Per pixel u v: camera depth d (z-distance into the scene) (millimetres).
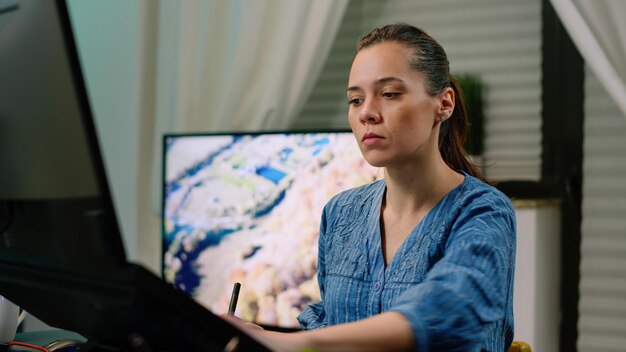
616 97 2291
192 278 2498
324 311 1411
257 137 2445
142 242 2943
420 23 2838
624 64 2291
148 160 2951
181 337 773
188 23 2811
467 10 2766
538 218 2438
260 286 2389
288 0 2711
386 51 1145
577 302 2678
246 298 2404
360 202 1364
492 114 2750
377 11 2898
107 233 744
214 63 2826
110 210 745
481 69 2760
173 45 2867
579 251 2674
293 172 2365
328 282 1360
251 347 778
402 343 883
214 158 2506
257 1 2727
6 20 818
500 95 2738
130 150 3102
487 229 1064
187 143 2559
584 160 2656
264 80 2750
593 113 2639
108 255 748
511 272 1114
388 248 1259
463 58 2781
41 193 809
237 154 2471
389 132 1135
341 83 2963
